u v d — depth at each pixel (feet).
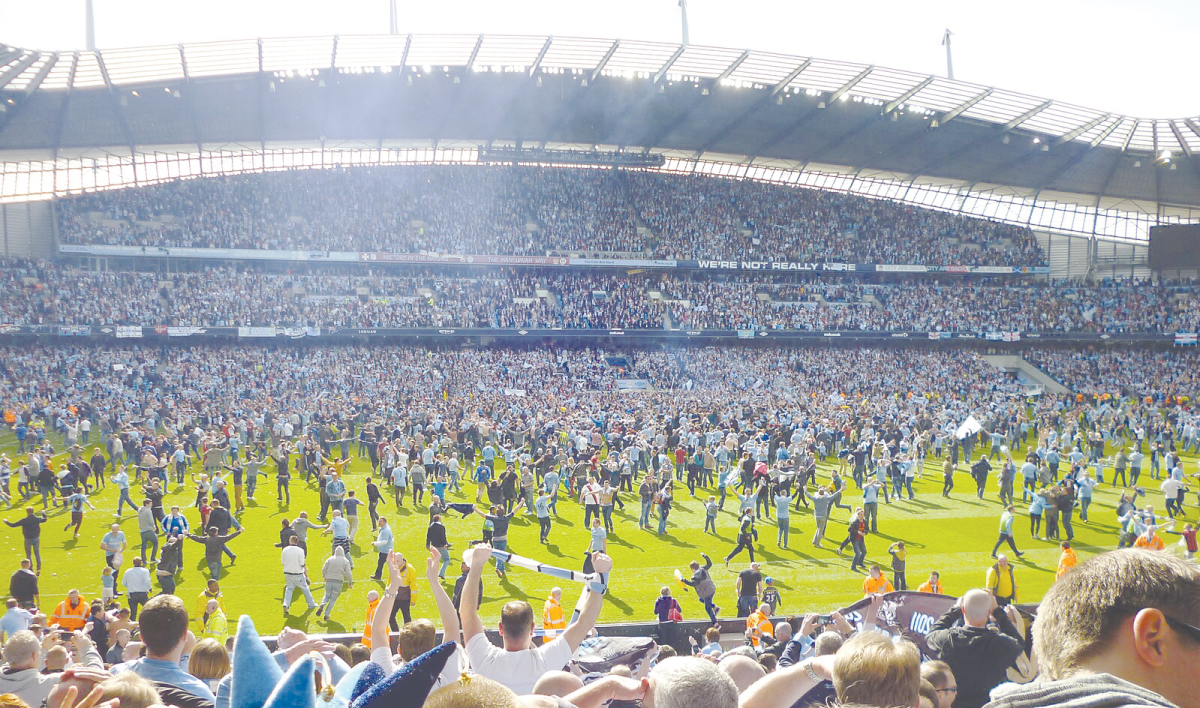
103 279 173.88
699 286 221.05
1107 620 5.81
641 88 171.73
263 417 131.34
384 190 210.79
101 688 11.09
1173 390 201.67
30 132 157.38
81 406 137.80
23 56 125.80
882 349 219.20
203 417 134.21
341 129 183.83
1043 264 231.30
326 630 56.90
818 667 10.87
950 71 176.24
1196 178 200.13
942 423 147.84
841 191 238.27
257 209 197.77
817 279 229.25
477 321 194.29
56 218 175.73
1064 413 170.81
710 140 205.36
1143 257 229.25
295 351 182.09
